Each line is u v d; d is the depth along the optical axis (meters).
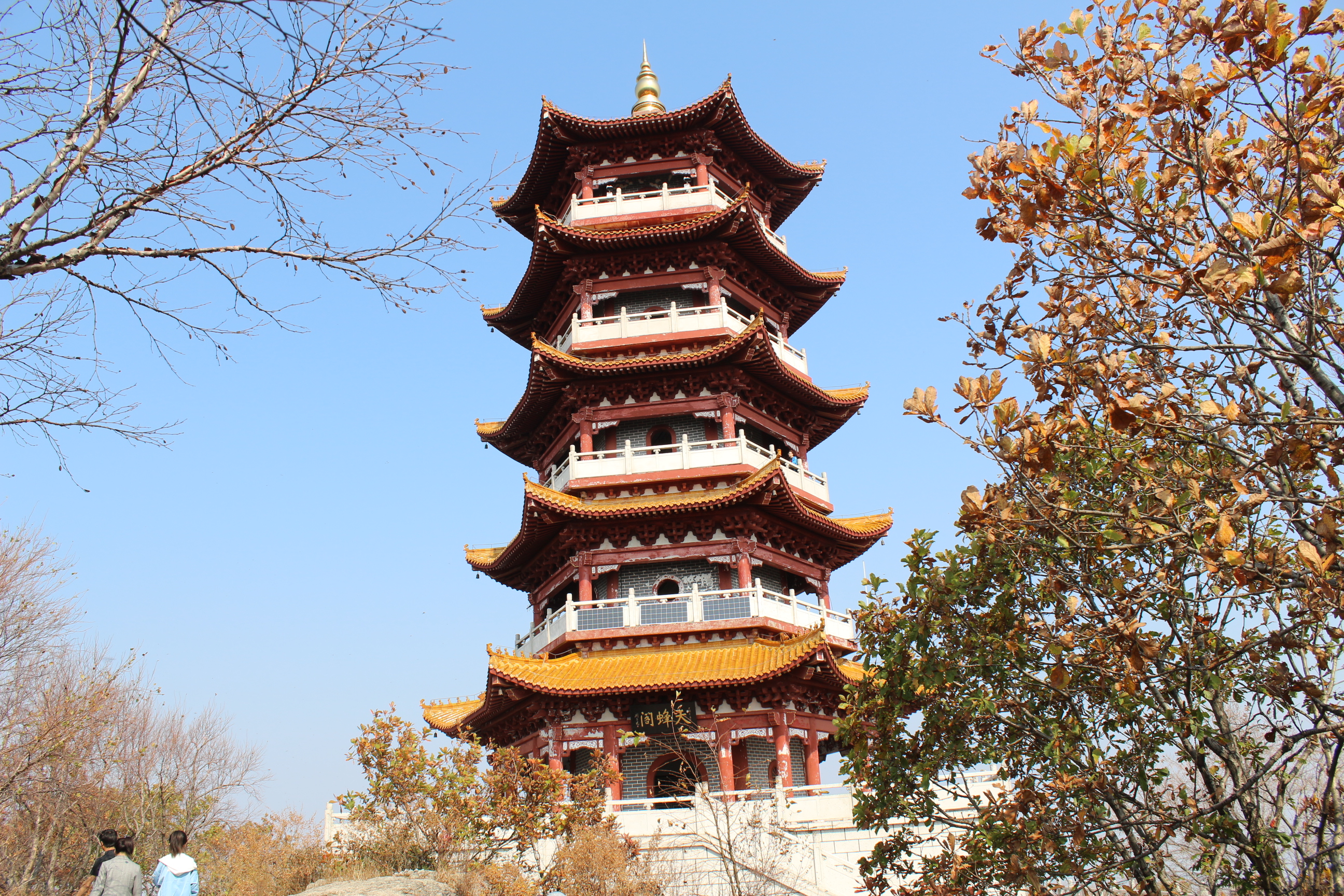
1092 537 13.78
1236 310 10.39
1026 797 15.09
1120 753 15.56
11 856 37.19
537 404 42.47
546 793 27.91
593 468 39.31
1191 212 11.29
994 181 12.60
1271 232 10.38
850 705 19.38
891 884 26.92
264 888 27.38
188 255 11.15
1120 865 14.38
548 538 39.94
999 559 15.41
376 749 27.98
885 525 43.06
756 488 36.47
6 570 32.94
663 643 37.00
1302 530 11.16
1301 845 14.16
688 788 34.31
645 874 25.59
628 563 38.59
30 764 31.31
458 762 28.22
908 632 16.89
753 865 27.05
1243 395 11.92
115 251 10.72
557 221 45.16
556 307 45.44
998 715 16.12
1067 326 11.95
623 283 43.12
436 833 26.84
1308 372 10.50
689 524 38.41
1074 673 14.44
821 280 46.22
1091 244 11.98
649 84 52.91
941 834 27.58
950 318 13.31
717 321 41.25
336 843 29.03
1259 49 10.58
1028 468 12.46
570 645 37.47
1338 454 10.40
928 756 17.09
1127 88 11.62
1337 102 10.88
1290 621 13.27
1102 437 14.02
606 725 35.34
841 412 45.31
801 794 35.34
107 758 39.97
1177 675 13.77
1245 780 14.52
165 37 10.29
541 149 45.06
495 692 35.88
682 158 45.34
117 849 18.64
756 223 41.94
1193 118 11.20
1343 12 10.27
